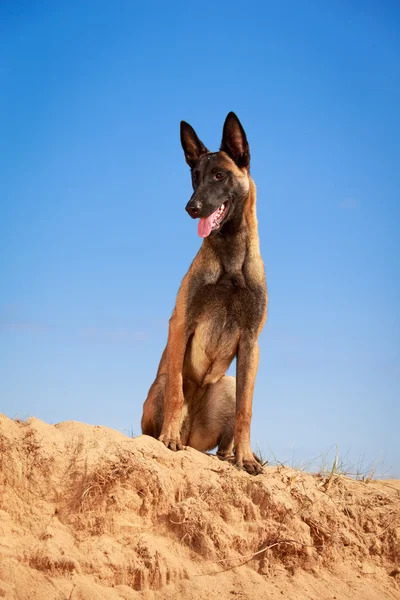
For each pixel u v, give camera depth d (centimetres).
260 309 822
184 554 627
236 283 816
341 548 707
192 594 590
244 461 764
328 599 639
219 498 672
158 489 648
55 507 607
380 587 682
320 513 716
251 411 800
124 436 699
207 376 858
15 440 625
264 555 654
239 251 822
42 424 662
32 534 581
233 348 836
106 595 558
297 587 639
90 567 573
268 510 681
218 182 829
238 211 834
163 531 638
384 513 755
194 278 819
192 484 680
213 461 732
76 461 631
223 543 639
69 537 589
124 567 585
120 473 634
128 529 618
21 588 535
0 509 585
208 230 805
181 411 786
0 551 552
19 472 606
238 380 814
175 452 724
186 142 902
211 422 886
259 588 618
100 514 610
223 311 825
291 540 665
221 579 616
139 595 577
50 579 550
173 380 790
